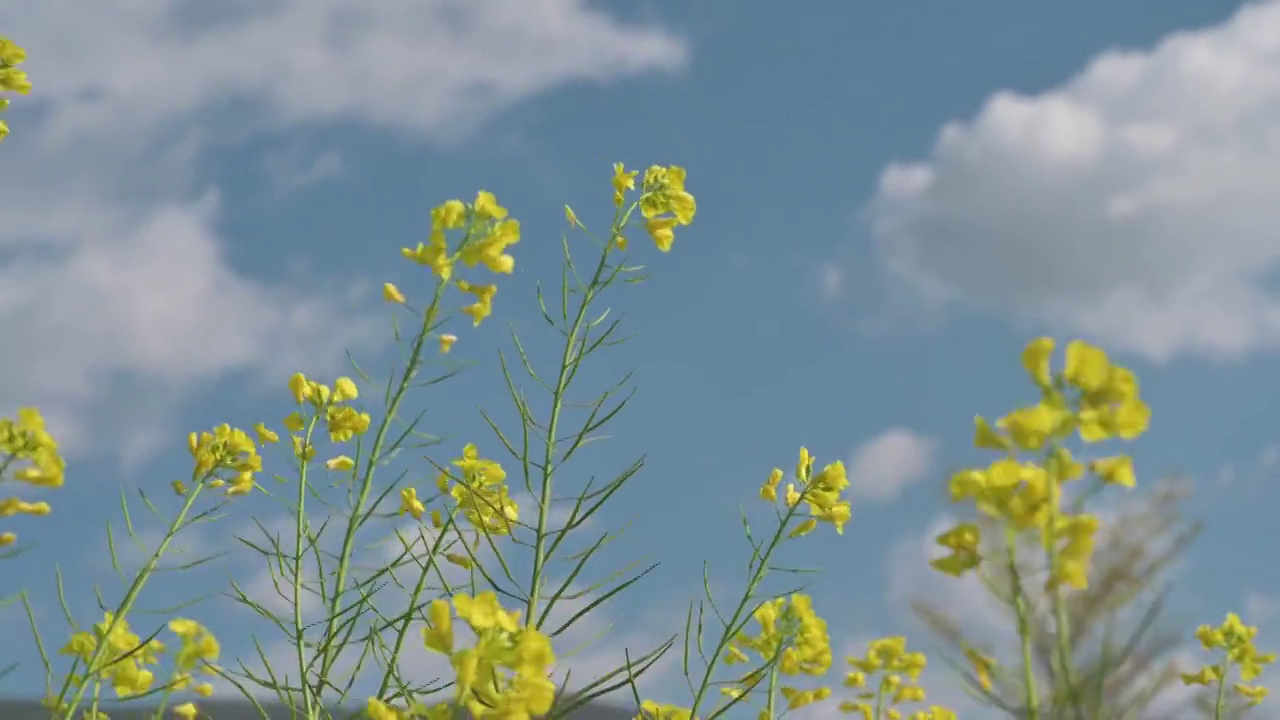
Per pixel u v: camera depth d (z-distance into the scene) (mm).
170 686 1502
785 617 1575
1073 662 1222
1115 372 1248
